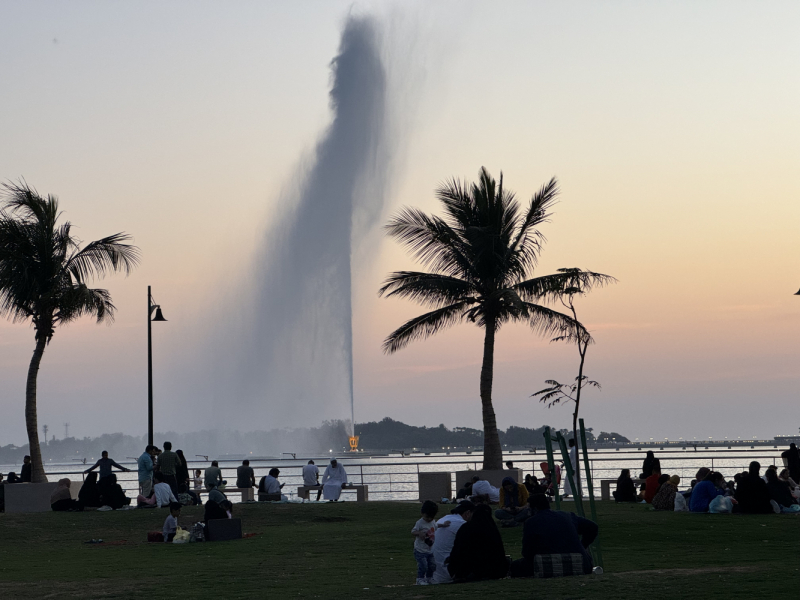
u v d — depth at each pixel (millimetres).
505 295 32375
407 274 35250
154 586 14430
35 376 33750
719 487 25250
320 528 25000
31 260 33562
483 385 34125
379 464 34938
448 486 32344
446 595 11648
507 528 21766
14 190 33438
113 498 29719
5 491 31188
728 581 11945
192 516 27625
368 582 14484
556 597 10914
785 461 28672
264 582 14664
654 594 10906
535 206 35312
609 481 32750
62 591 14203
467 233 33438
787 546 17500
